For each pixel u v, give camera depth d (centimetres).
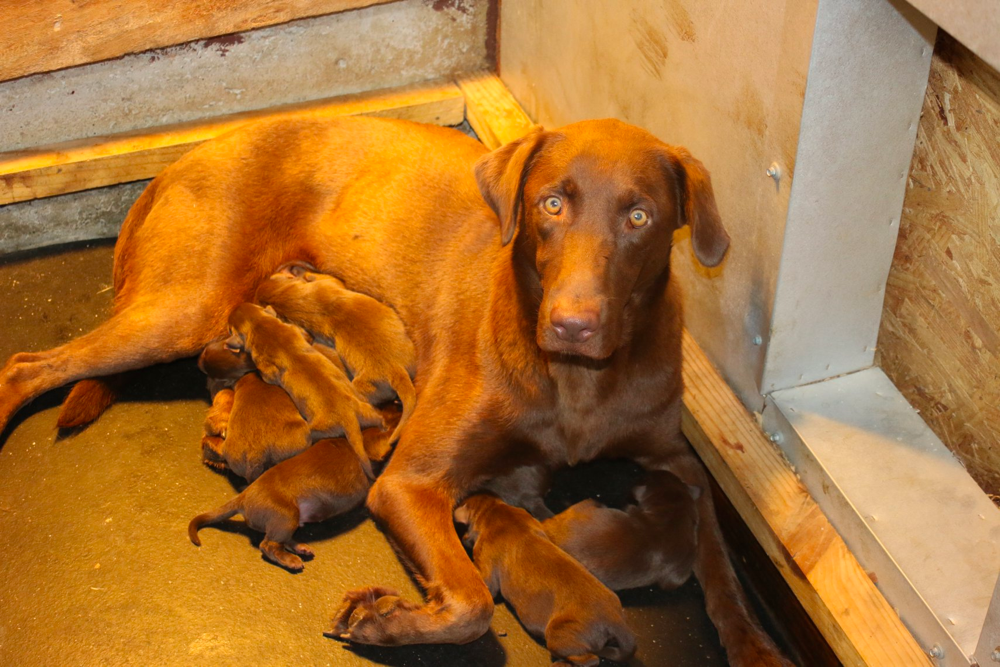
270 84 195
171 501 158
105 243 191
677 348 152
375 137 169
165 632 145
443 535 145
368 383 156
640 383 150
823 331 154
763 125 142
